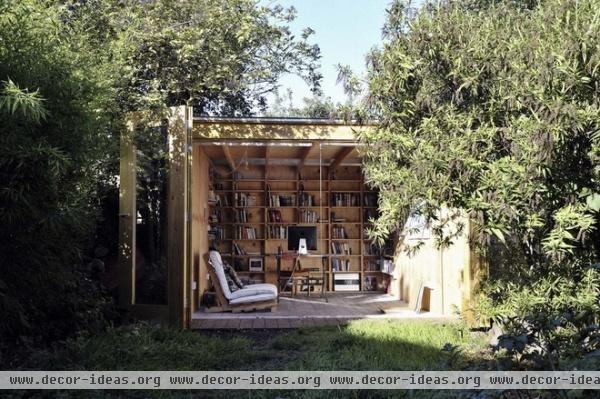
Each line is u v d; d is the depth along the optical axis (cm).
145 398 343
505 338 229
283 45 977
